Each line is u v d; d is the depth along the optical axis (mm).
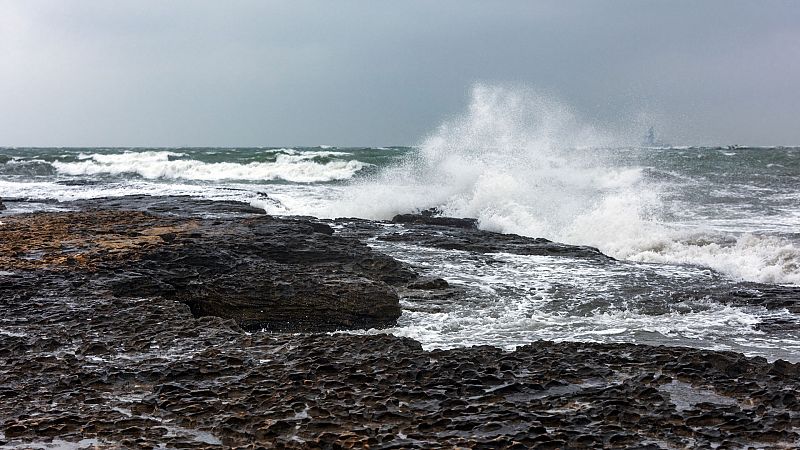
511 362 7035
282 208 22062
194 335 8094
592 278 12836
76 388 6629
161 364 7137
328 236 13477
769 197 25562
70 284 9898
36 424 5770
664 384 6625
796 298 11414
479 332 9617
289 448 5383
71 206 20109
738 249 16062
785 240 16641
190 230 13891
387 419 5770
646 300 11453
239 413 5949
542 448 5312
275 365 6973
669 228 18219
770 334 9656
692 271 13789
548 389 6465
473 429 5617
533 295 11664
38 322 8500
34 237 12812
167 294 10219
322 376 6641
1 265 10633
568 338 9344
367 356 7137
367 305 10023
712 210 22859
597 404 6051
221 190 27203
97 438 5641
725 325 10125
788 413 5852
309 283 10203
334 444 5344
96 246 11930
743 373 6875
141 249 11594
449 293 11586
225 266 11156
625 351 7480
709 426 5699
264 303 9914
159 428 5746
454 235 16516
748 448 5363
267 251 12172
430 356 7160
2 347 7617
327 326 9953
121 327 8312
